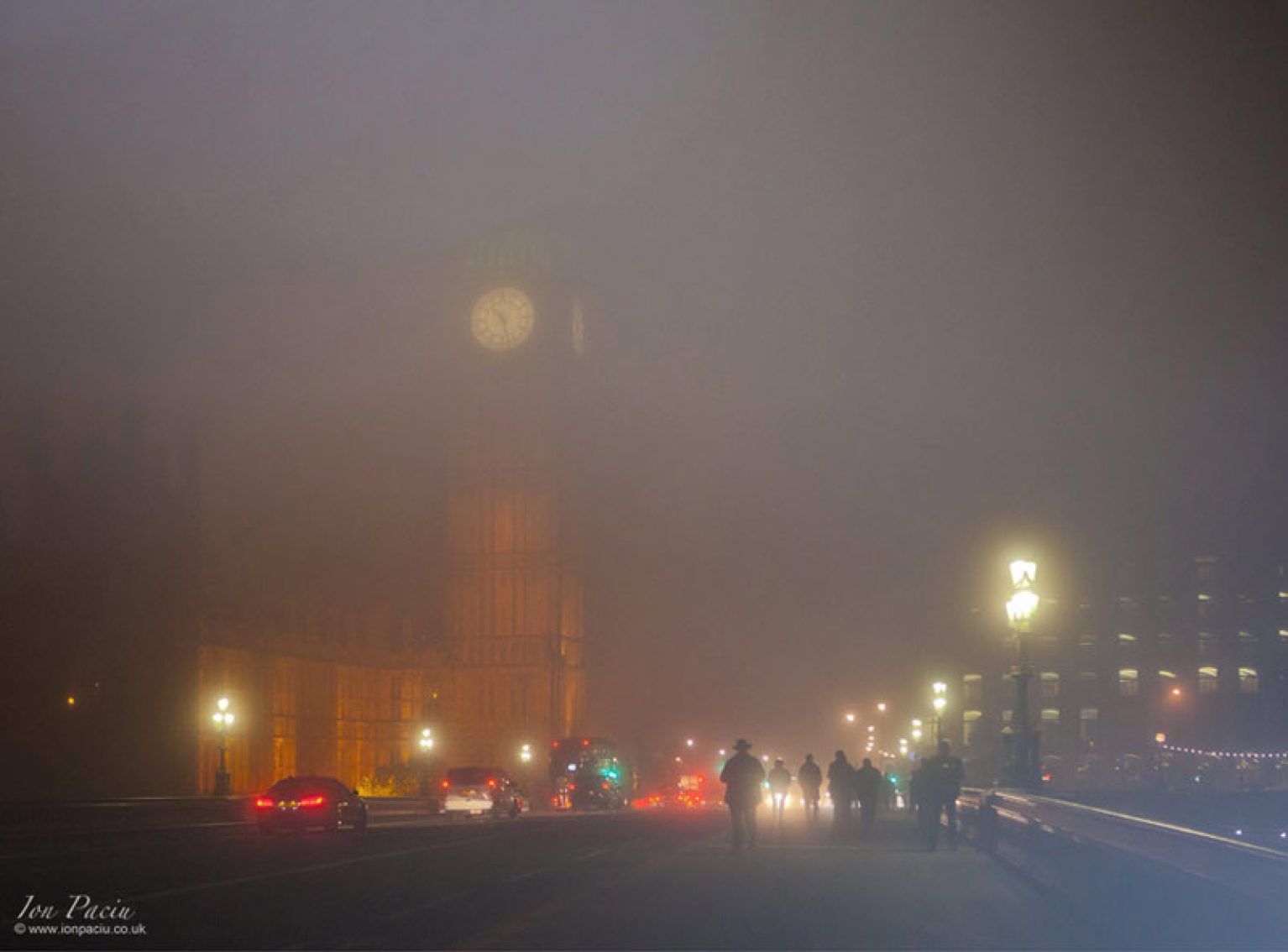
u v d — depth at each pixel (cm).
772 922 1988
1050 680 12262
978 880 2755
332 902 2153
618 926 1919
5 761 8581
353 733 12731
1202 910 1471
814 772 5453
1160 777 9481
